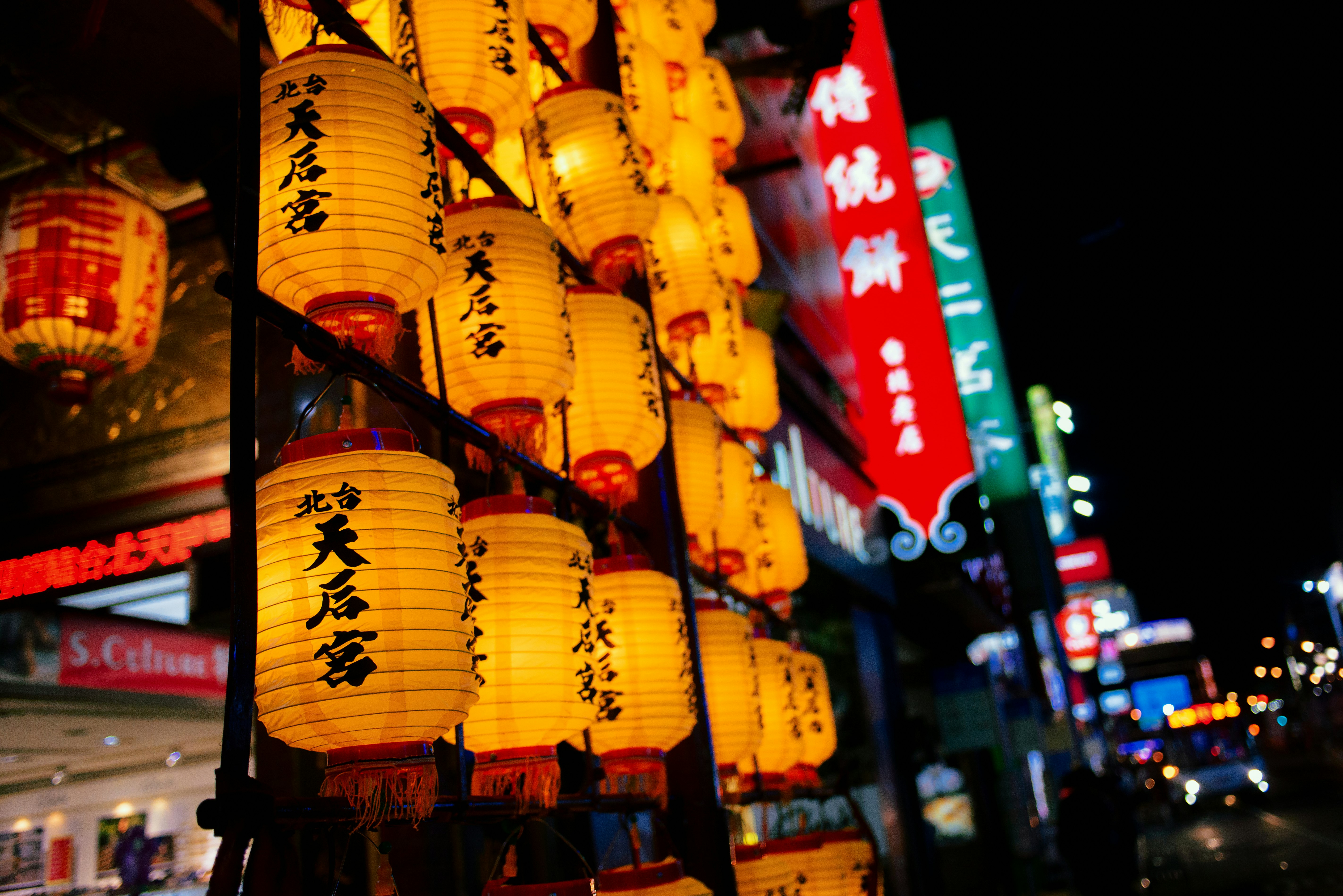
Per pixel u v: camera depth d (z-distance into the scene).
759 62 6.46
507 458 2.47
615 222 3.31
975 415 18.19
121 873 7.59
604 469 3.00
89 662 5.90
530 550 2.19
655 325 4.14
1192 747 47.81
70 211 4.14
